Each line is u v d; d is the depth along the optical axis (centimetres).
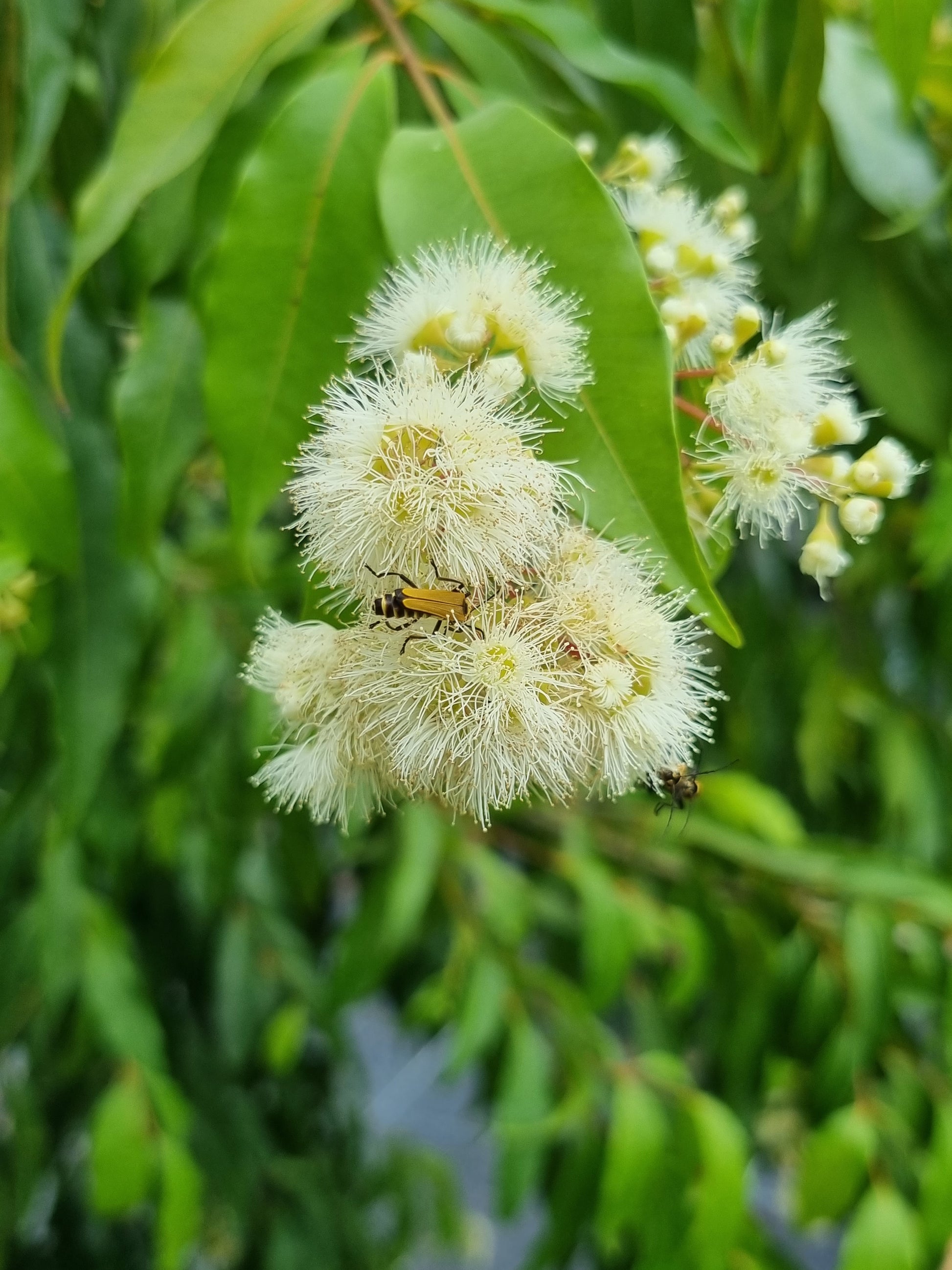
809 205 24
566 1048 31
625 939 31
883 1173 27
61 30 21
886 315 24
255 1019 36
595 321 15
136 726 32
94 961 30
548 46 23
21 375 21
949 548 26
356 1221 40
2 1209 33
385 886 32
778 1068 33
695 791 19
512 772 13
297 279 17
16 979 31
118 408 21
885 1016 29
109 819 30
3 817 29
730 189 24
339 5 19
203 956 40
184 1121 28
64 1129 37
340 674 14
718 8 23
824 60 22
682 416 17
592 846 34
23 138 21
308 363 17
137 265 21
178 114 19
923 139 23
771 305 25
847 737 40
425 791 14
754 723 38
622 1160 26
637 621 13
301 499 14
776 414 15
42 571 21
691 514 16
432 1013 32
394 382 14
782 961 31
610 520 14
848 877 31
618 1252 31
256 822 35
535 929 41
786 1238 50
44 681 27
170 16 24
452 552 13
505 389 14
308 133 18
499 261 15
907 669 43
